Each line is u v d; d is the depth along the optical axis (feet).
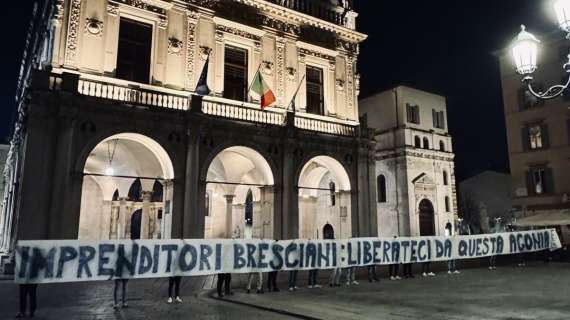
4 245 84.74
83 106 61.77
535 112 118.11
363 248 58.08
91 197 99.30
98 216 99.19
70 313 36.81
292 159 80.74
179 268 44.04
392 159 127.54
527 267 79.15
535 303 40.57
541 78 117.39
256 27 83.61
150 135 66.80
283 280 62.39
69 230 59.11
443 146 135.23
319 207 127.85
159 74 71.61
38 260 37.09
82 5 66.74
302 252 52.75
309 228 105.40
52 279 37.40
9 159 104.12
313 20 91.15
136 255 41.98
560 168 111.45
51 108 60.08
